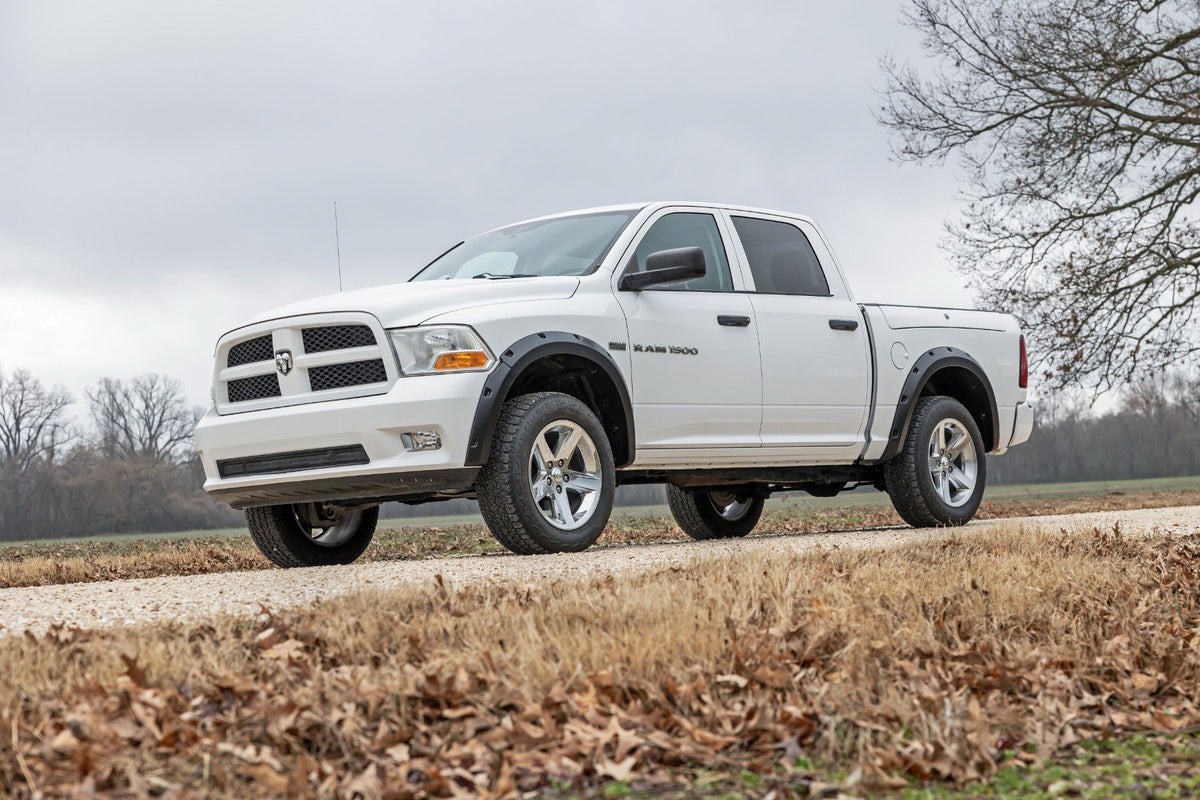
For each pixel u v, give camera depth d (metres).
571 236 6.76
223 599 4.55
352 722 2.75
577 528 6.02
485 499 5.82
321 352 5.86
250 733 2.69
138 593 4.82
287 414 5.81
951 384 8.41
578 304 6.14
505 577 4.88
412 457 5.59
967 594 4.41
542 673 3.11
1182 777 2.67
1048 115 17.95
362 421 5.62
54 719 2.69
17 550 19.33
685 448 6.56
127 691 2.86
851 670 3.28
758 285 7.12
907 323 7.87
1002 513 16.66
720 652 3.37
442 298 5.90
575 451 6.19
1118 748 2.94
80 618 4.18
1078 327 18.00
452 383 5.61
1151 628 4.16
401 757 2.63
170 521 54.66
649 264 6.32
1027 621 4.13
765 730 2.85
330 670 3.23
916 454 7.77
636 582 4.60
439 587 4.34
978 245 18.78
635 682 3.11
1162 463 55.38
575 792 2.51
